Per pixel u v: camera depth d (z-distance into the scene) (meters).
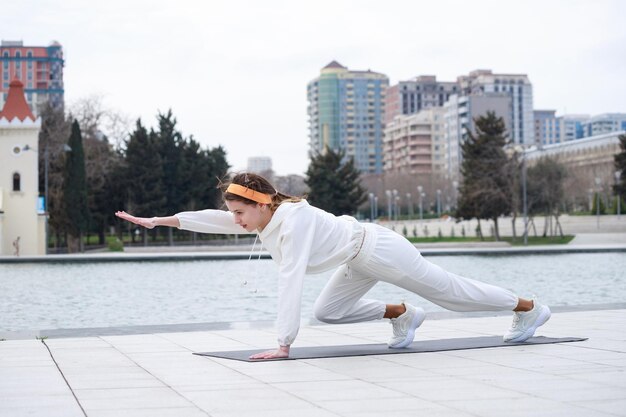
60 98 196.25
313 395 4.86
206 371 5.93
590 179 80.69
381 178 128.62
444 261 32.12
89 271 28.77
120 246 49.88
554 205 61.38
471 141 66.06
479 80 184.50
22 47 194.62
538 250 37.84
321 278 23.97
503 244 47.41
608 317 9.64
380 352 6.77
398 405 4.49
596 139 112.50
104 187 64.75
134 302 16.83
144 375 5.78
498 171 57.56
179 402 4.70
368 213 125.56
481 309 7.04
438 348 6.92
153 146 63.66
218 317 13.91
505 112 153.25
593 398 4.59
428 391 4.92
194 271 28.11
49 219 57.91
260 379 5.51
